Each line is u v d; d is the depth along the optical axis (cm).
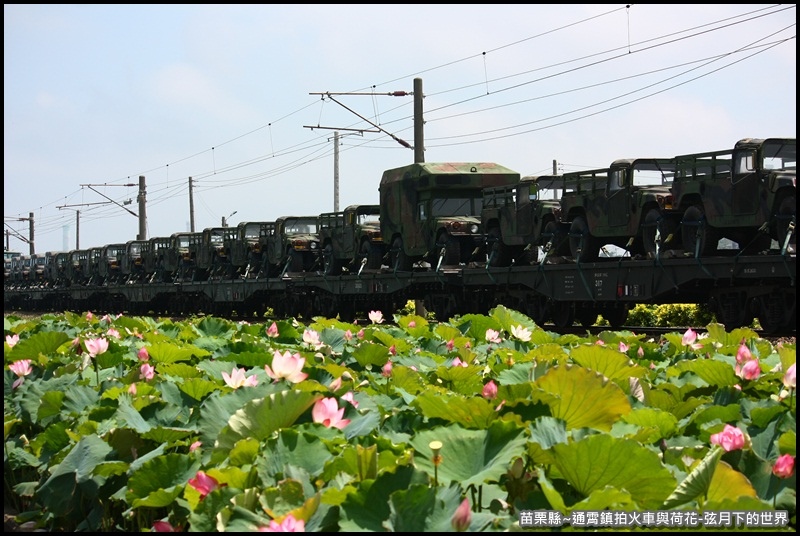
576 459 340
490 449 364
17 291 6103
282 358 479
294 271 3266
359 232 2927
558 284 2125
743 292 1722
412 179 2606
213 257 3859
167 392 549
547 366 551
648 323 2334
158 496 378
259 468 365
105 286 4819
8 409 600
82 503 445
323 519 326
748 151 1644
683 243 1808
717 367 545
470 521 298
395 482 332
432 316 2733
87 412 531
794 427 418
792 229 1537
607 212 1986
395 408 490
